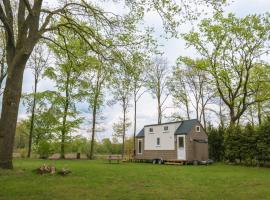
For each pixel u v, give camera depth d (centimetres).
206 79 4119
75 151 4584
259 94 3803
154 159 3734
